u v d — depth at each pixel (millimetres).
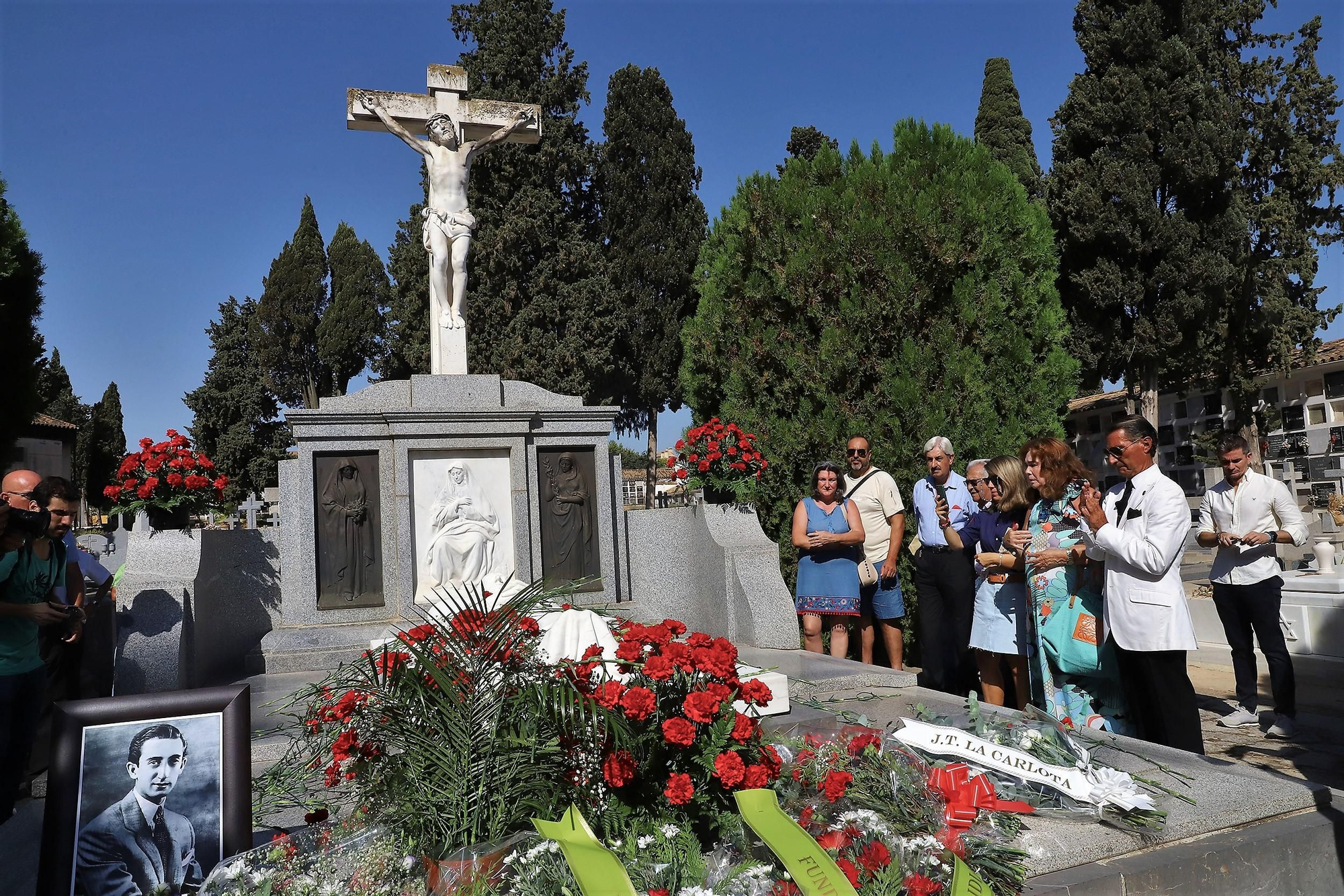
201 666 5961
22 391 13922
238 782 2445
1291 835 2822
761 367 8609
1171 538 3820
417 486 7168
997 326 7930
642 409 26797
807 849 2049
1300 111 21016
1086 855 2645
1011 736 3303
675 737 2367
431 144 7586
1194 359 20250
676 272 25078
